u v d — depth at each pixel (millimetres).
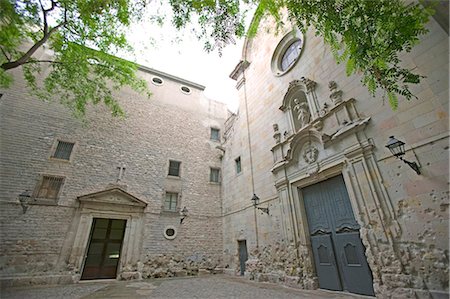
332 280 6164
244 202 10711
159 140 13523
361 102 6105
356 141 5875
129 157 12031
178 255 10898
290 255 7340
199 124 15898
